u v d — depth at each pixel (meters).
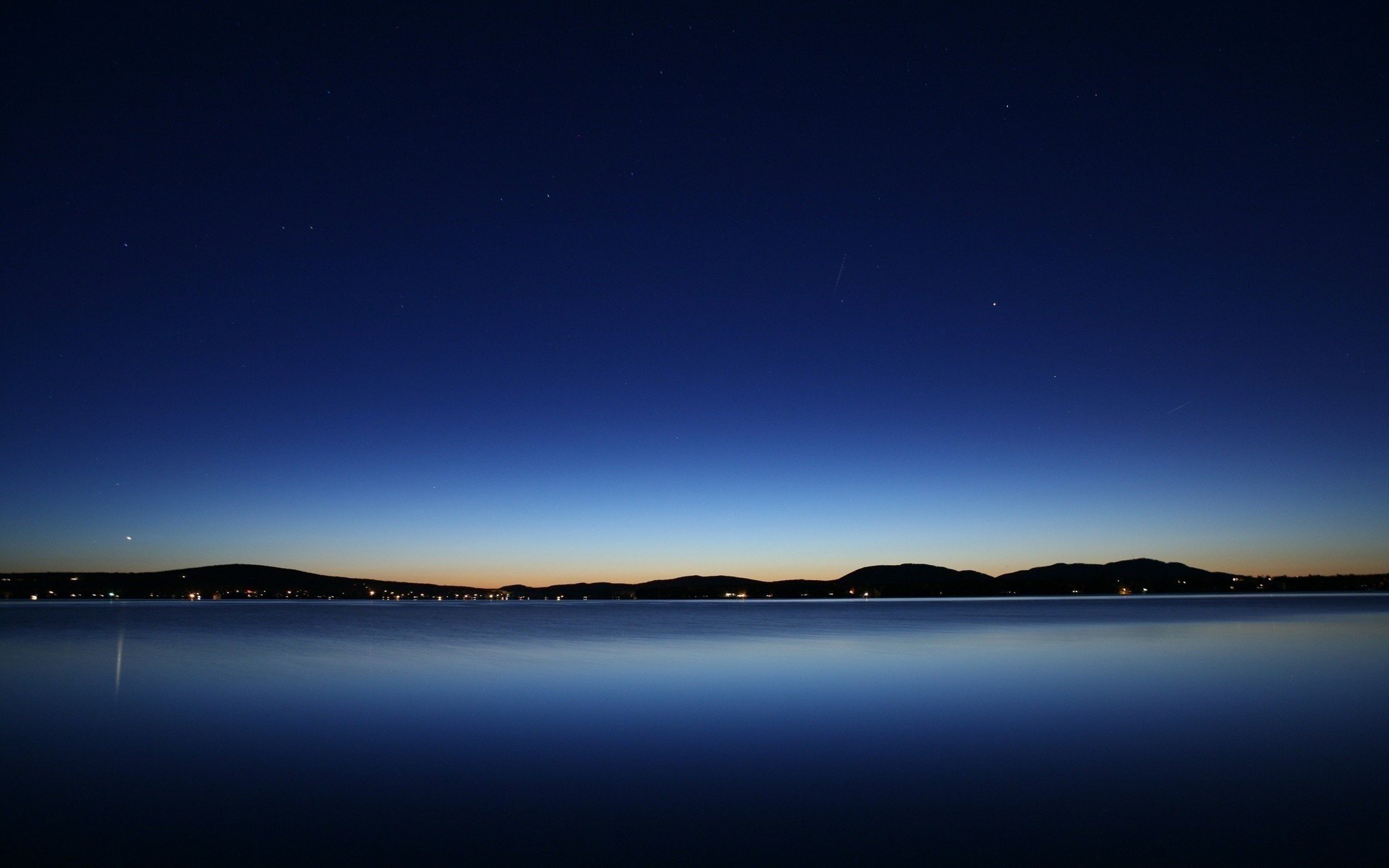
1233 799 9.88
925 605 130.00
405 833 8.84
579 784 10.83
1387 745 12.91
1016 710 16.55
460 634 45.16
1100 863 7.75
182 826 9.09
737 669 24.61
